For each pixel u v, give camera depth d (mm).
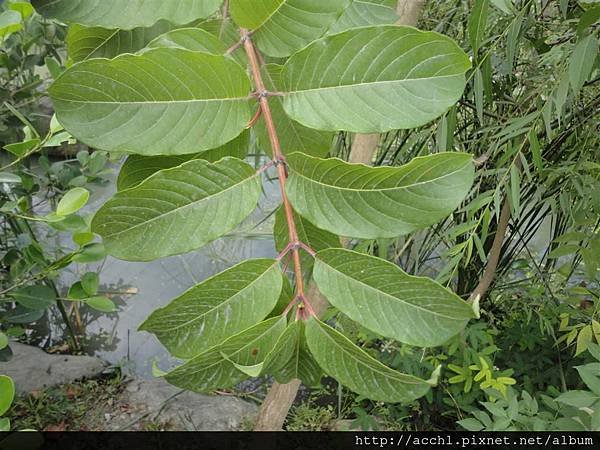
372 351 1855
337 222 406
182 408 2178
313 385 475
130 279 2914
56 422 2080
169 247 384
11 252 1479
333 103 405
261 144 532
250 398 2328
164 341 399
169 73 370
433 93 393
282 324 418
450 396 1786
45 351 2531
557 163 1485
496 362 1952
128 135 369
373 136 938
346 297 404
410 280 384
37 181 1899
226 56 379
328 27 407
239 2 401
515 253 1979
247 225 2896
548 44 1271
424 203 391
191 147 383
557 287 2086
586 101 1453
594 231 1334
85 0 397
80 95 357
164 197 380
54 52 1760
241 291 407
